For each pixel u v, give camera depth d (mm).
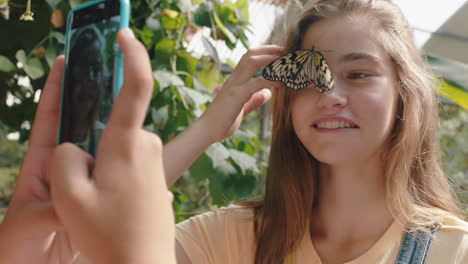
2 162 3967
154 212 368
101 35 605
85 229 362
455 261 1011
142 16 1900
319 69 1030
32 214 478
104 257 357
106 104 571
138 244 355
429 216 1115
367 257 1089
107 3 616
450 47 3156
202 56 2086
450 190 1410
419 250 1047
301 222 1218
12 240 492
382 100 1078
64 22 1655
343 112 1055
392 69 1146
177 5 1906
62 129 595
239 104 1131
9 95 1812
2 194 3785
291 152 1295
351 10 1152
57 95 635
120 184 368
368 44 1105
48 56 1630
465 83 2234
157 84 1805
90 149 561
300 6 1681
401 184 1128
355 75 1089
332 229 1191
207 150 1738
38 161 583
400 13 1237
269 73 1094
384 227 1139
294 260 1188
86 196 366
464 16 3094
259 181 1924
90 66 599
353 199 1163
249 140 1995
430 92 1264
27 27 1662
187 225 1253
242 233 1251
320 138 1072
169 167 1019
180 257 1195
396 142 1155
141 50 379
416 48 1296
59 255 595
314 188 1252
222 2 2033
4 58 1625
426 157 1259
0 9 1657
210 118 1106
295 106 1134
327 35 1140
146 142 384
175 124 1816
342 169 1163
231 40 2008
